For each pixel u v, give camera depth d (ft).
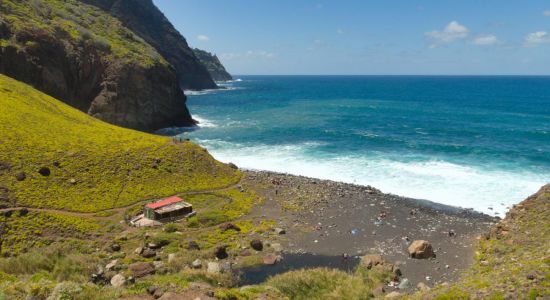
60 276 90.68
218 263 111.96
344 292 86.94
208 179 185.78
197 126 380.17
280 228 142.51
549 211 121.80
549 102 588.50
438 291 73.15
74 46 322.55
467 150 256.93
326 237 137.39
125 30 431.02
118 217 144.56
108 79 327.88
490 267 102.63
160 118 361.92
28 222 125.08
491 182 192.85
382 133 327.88
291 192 181.98
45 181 149.69
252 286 84.12
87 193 152.66
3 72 270.46
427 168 219.41
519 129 337.11
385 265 112.78
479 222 148.87
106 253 116.37
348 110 499.92
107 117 321.73
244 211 157.99
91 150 178.60
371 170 219.61
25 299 66.59
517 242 114.11
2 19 288.51
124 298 70.85
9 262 97.04
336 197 176.24
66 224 130.00
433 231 141.79
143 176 172.86
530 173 205.05
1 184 139.54
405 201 172.35
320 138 309.01
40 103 222.28
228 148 280.51
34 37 295.07
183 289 73.92
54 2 401.70
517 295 62.28
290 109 513.45
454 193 180.65
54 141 176.04
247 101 626.23
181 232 135.85
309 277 93.76
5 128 169.68
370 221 150.92
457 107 527.40
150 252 116.57
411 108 518.37
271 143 295.07
